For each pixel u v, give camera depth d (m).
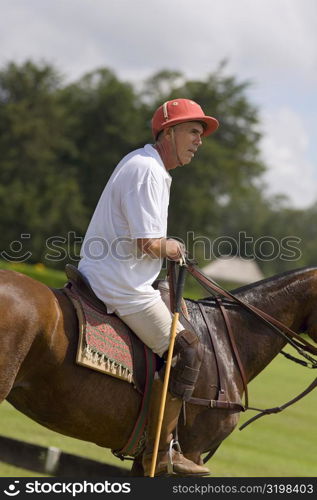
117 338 7.56
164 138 8.02
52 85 98.06
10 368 6.84
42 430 15.45
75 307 7.43
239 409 8.33
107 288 7.58
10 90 96.06
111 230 7.71
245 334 8.66
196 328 8.29
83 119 98.19
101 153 96.50
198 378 8.07
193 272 8.19
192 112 8.00
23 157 91.62
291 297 8.94
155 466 7.83
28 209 84.75
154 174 7.65
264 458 15.23
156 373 7.74
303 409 21.81
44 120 94.69
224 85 100.12
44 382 7.18
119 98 96.75
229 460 14.52
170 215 94.12
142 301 7.59
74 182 89.88
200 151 94.75
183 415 8.01
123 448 7.86
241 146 99.81
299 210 172.25
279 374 29.00
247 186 103.94
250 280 81.25
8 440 11.34
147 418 7.79
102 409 7.45
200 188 94.75
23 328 6.89
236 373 8.40
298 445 17.20
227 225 159.38
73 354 7.23
